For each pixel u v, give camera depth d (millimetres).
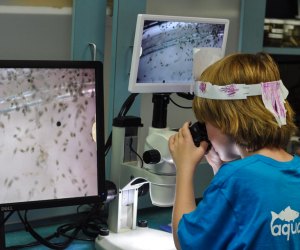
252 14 1982
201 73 1302
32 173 1386
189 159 1293
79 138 1421
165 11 1802
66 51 1649
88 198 1443
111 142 1570
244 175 1147
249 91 1177
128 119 1522
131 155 1553
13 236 1602
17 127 1357
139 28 1457
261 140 1187
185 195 1268
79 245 1566
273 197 1137
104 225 1657
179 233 1189
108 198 1515
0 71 1326
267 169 1162
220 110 1190
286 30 2102
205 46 1617
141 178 1502
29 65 1347
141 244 1519
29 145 1374
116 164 1539
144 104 1779
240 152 1225
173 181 1446
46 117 1383
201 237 1158
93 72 1408
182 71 1587
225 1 1939
